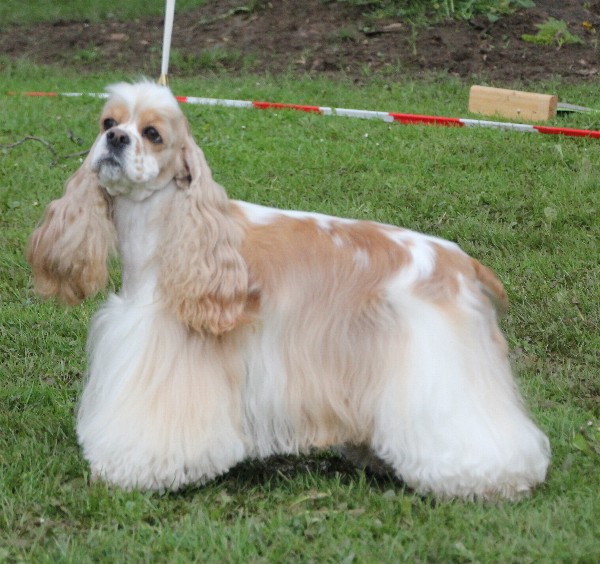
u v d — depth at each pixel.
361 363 4.76
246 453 4.91
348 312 4.77
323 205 9.16
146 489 4.79
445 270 4.85
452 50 14.57
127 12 17.72
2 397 6.05
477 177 9.75
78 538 4.50
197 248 4.63
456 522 4.59
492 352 4.86
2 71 15.30
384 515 4.74
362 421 4.77
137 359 4.74
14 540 4.49
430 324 4.67
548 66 13.97
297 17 16.23
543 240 8.44
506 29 15.02
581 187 9.39
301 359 4.77
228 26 16.42
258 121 11.62
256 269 4.76
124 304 4.92
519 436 4.74
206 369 4.74
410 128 11.21
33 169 10.05
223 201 4.75
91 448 4.83
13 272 8.02
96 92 13.52
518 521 4.60
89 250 4.89
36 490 4.88
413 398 4.61
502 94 11.91
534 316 7.20
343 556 4.35
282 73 14.49
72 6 18.34
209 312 4.63
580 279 7.77
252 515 4.78
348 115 11.95
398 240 4.93
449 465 4.62
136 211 4.84
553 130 10.93
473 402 4.65
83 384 6.11
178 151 4.78
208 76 14.70
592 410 6.04
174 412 4.68
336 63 14.61
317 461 5.48
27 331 7.03
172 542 4.42
